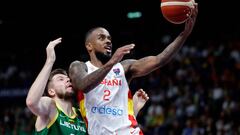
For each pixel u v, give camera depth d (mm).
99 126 9047
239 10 31531
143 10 31766
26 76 33406
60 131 9789
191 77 28891
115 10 31875
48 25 33031
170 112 26812
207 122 24453
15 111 30031
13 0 31469
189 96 27281
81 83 8609
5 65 34844
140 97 10633
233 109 25188
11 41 34656
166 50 9203
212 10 31891
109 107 9078
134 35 33031
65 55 33375
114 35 32938
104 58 9383
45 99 9703
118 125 9047
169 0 8805
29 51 34750
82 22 32594
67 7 31922
